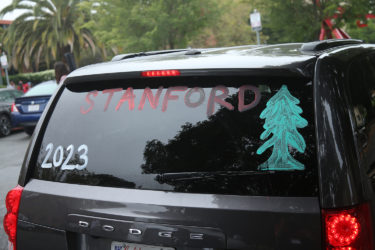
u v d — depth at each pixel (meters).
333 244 1.67
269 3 14.78
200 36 32.34
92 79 2.25
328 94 1.81
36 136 2.33
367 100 2.11
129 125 2.09
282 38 15.34
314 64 1.88
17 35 29.22
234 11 33.28
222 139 1.89
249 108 1.89
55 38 28.50
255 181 1.78
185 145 1.94
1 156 10.31
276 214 1.71
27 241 2.19
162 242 1.85
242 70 1.91
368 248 1.70
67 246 2.07
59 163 2.20
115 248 1.97
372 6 14.04
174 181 1.89
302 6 14.73
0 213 5.69
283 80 1.88
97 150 2.12
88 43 30.00
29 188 2.22
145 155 2.00
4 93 14.93
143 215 1.89
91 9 18.72
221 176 1.83
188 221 1.81
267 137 1.82
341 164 1.71
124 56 2.89
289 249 1.70
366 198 1.73
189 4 17.73
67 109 2.31
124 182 1.99
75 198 2.05
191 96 2.00
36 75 41.47
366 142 1.89
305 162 1.75
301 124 1.79
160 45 18.52
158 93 2.07
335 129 1.75
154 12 17.50
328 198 1.68
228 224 1.76
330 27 14.69
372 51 2.59
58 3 26.94
